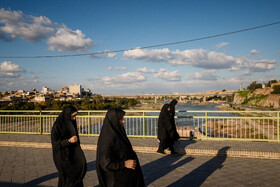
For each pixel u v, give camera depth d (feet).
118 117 8.54
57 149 10.87
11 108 169.99
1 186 13.71
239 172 15.79
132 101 437.58
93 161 19.19
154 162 18.60
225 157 19.83
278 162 18.16
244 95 419.74
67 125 11.73
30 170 16.78
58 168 11.09
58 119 11.65
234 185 13.43
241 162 18.28
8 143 25.59
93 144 23.70
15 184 14.03
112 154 7.93
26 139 27.02
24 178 15.10
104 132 8.35
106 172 8.18
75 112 11.94
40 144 24.85
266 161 18.48
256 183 13.67
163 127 20.06
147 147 22.03
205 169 16.61
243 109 282.56
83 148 23.67
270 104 278.67
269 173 15.48
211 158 19.57
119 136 8.39
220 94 551.18
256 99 342.44
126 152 8.33
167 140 20.01
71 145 11.48
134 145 22.75
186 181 14.29
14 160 19.56
